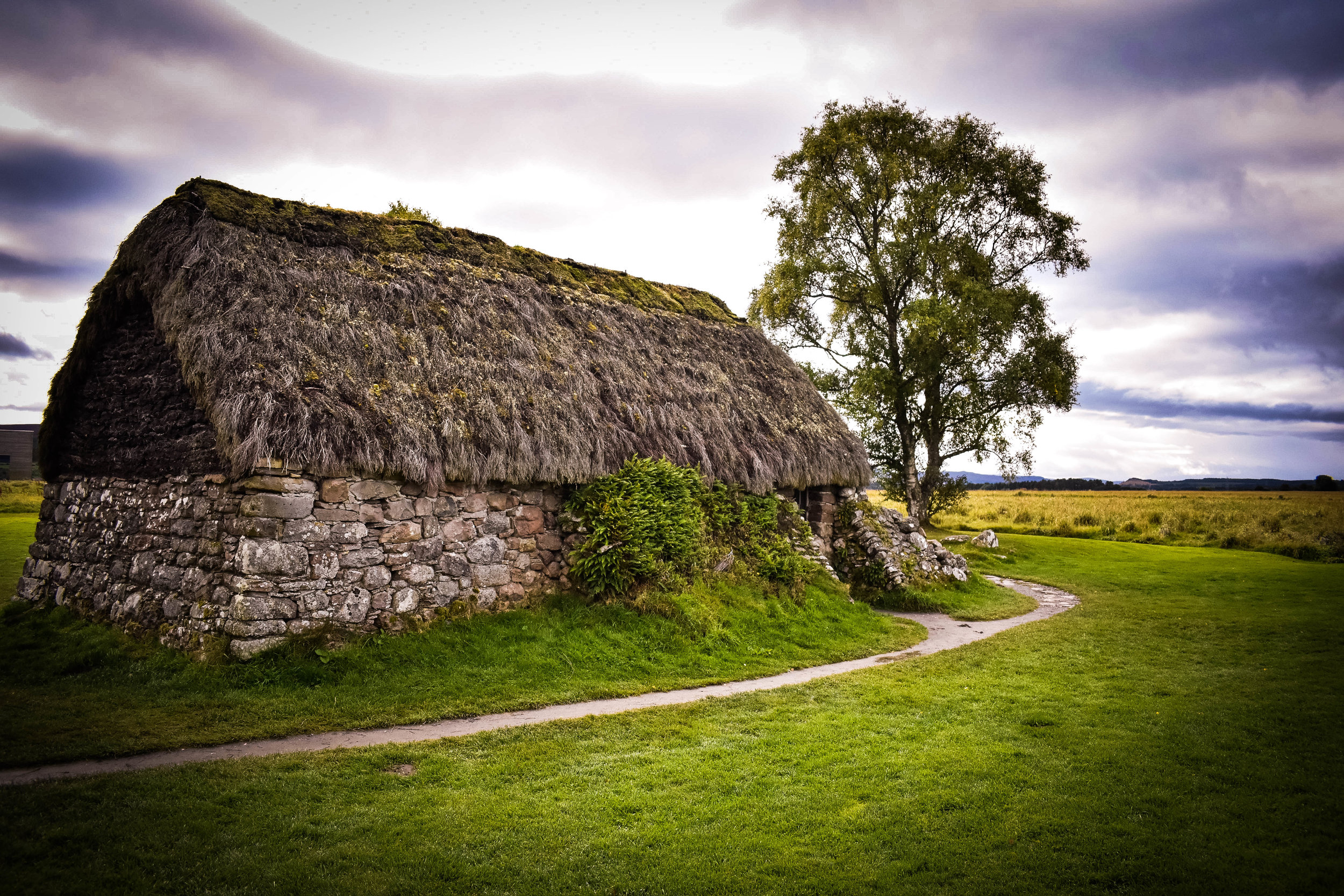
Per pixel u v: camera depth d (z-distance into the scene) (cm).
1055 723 879
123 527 1178
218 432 962
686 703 977
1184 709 924
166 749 718
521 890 500
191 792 613
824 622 1502
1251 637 1412
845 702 983
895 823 610
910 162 3162
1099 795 662
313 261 1222
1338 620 1591
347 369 1101
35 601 1287
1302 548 3122
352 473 1037
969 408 3275
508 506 1250
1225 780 699
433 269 1396
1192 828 597
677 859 546
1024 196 3066
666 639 1220
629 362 1593
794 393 2061
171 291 1051
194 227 1111
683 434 1547
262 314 1060
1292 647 1312
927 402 3353
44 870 482
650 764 739
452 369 1235
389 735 802
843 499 2116
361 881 498
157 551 1096
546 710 927
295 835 557
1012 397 3128
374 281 1270
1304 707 927
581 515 1322
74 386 1320
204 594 996
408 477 1081
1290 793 666
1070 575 2567
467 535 1180
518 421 1249
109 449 1246
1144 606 1894
